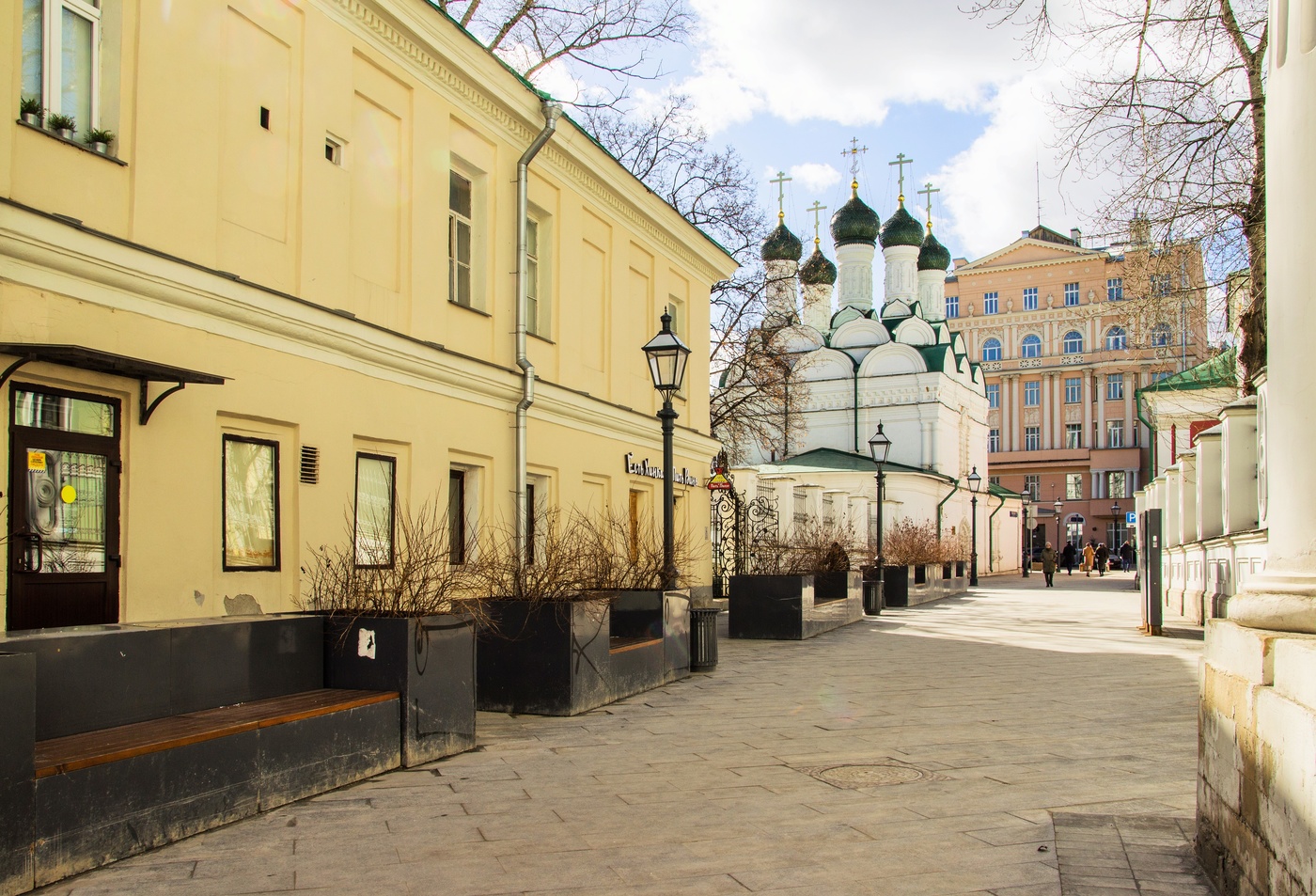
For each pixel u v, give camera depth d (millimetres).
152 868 5672
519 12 22266
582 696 10836
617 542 16656
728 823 6629
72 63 8422
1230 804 5031
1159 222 17203
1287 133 4992
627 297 19203
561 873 5625
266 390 10039
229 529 9703
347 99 11547
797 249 52281
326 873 5609
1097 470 76250
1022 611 27938
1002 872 5609
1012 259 81938
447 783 7688
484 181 14469
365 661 8281
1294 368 4980
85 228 7973
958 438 55000
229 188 9820
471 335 13906
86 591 8133
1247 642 4930
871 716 10719
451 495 13805
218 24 9664
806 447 53375
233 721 6785
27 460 7680
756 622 19391
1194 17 16062
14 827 5172
